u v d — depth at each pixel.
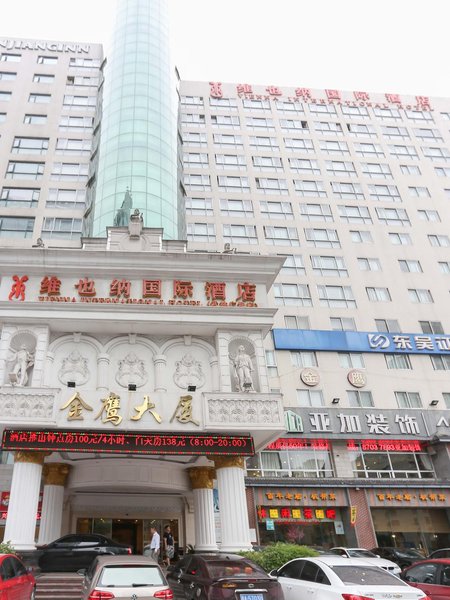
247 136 44.50
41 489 21.92
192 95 46.62
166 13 47.28
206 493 21.00
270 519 26.08
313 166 43.31
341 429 29.22
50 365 17.64
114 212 29.97
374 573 9.08
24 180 35.81
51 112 39.97
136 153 33.38
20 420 15.84
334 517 26.81
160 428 16.62
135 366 18.28
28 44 43.97
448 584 10.16
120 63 40.62
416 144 46.69
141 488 21.70
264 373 18.39
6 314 17.47
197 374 18.52
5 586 8.75
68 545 16.08
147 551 22.78
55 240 33.22
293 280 35.56
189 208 38.41
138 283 19.03
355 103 48.84
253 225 38.34
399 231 40.03
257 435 17.75
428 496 27.38
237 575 9.59
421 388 32.00
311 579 9.52
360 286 36.16
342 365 32.12
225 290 19.39
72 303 17.77
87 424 16.27
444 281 37.53
